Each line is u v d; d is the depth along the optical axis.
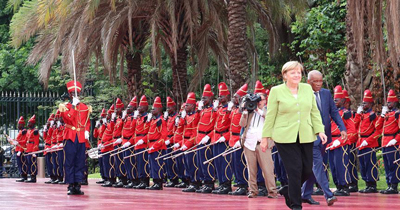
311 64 23.03
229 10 17.53
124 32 21.44
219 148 12.70
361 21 14.41
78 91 12.40
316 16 22.28
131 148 16.03
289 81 7.29
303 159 7.30
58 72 28.30
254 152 11.29
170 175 16.28
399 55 13.73
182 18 20.27
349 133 12.36
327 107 8.98
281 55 26.61
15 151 20.64
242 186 12.40
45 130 20.30
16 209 8.88
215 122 13.19
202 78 22.06
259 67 26.52
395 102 13.25
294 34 26.36
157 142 15.02
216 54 22.81
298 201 7.12
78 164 12.38
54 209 8.90
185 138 14.31
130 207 9.23
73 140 12.20
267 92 13.57
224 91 12.78
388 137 13.12
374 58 15.31
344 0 21.09
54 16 19.91
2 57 30.89
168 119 16.28
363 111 13.59
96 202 10.41
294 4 20.66
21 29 22.23
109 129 17.16
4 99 24.09
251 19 21.97
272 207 9.01
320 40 22.33
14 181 20.69
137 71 22.42
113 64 22.55
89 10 18.22
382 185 15.82
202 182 14.61
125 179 16.53
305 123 7.21
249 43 22.42
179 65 20.70
